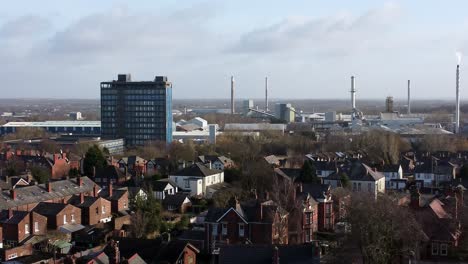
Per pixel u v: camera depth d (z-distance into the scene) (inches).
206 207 5359.3
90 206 4653.1
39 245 3914.9
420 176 6860.2
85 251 3390.7
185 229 4382.4
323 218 4475.9
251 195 5359.3
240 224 3809.1
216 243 3750.0
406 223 3400.6
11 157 7076.8
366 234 3316.9
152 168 7047.2
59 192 5007.4
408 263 3408.0
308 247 2901.1
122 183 6127.0
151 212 4439.0
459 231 3681.1
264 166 6181.1
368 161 7372.1
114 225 4414.4
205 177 6038.4
